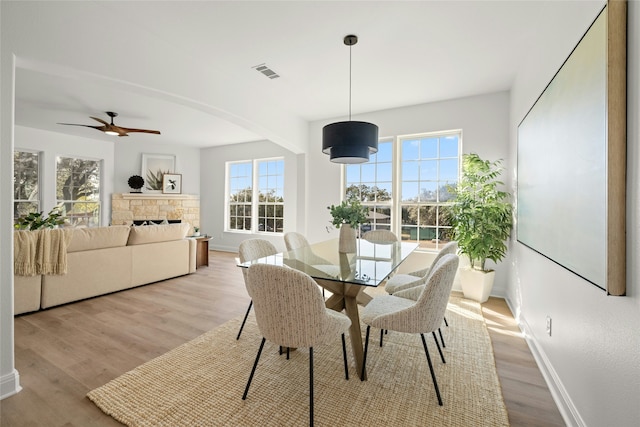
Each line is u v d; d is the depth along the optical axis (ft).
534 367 7.00
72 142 19.79
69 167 19.94
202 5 7.33
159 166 23.66
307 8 7.45
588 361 4.58
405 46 9.12
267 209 22.41
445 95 13.01
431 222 14.20
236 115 11.67
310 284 4.83
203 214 25.31
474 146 12.95
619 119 3.63
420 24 8.04
